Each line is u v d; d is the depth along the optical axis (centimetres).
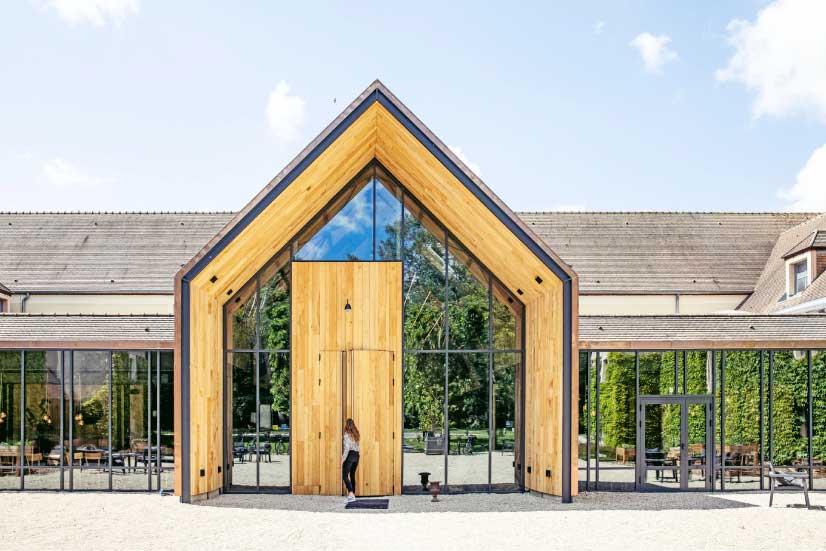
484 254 1516
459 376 1540
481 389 1541
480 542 1069
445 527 1171
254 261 1485
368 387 1499
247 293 1540
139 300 2731
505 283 1554
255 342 1531
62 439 1549
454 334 1545
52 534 1119
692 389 1823
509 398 1547
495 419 1538
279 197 1341
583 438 1794
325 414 1502
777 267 2838
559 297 1404
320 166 1367
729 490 1561
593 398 1802
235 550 1020
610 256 2958
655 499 1442
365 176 1570
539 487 1467
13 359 1873
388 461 1488
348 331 1522
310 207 1491
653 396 1579
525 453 1537
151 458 1680
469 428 1531
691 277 2881
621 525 1192
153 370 1781
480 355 1547
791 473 1395
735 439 1830
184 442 1377
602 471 1709
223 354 1525
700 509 1335
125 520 1221
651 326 1669
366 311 1528
